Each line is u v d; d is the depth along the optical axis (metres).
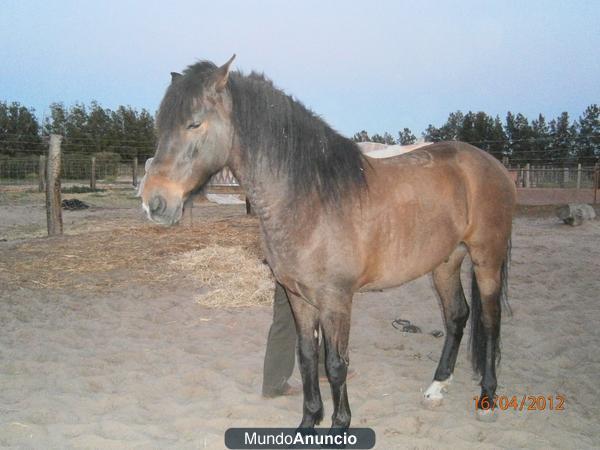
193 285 6.40
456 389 3.69
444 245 3.21
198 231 9.88
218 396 3.49
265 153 2.66
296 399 3.53
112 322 5.04
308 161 2.69
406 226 2.96
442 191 3.18
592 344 4.31
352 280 2.74
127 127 33.41
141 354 4.20
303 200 2.65
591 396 3.44
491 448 2.80
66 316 5.21
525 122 31.08
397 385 3.68
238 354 4.27
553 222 11.77
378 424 3.12
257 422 3.16
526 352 4.22
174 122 2.50
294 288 2.80
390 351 4.39
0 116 32.72
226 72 2.54
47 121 33.81
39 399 3.35
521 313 5.18
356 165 2.84
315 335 2.98
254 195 2.72
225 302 5.69
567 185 18.30
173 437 2.93
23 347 4.31
